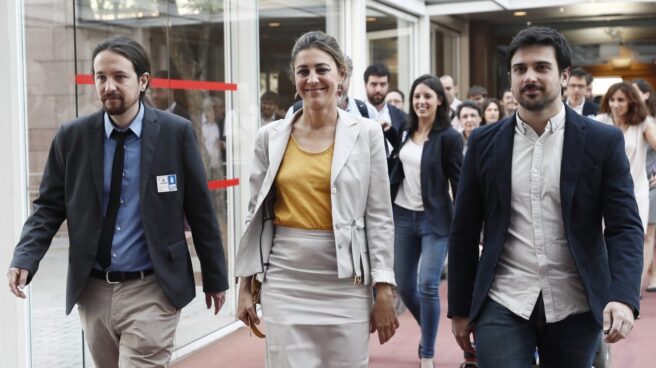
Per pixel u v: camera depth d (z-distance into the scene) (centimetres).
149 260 397
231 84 751
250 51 779
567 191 339
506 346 346
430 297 607
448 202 612
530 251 345
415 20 1237
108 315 397
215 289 421
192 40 695
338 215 365
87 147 397
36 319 529
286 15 845
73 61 546
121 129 399
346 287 371
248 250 379
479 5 1234
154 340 396
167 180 401
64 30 541
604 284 342
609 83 1599
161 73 652
